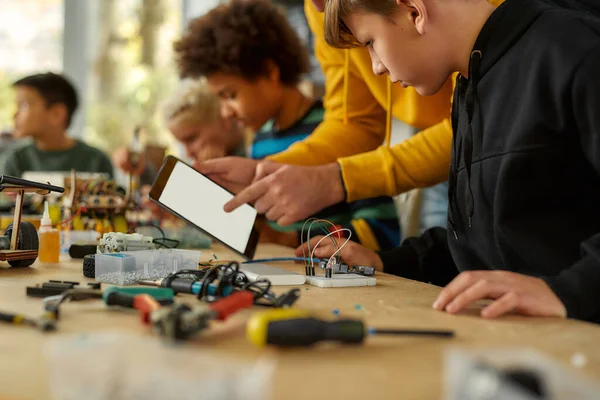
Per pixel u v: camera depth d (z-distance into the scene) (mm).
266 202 1416
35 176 2184
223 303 679
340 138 1783
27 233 1131
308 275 1062
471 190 1090
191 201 1316
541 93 924
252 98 2117
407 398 459
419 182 1495
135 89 4160
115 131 4168
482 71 1025
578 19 914
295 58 2154
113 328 640
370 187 1485
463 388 408
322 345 600
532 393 399
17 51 4125
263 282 855
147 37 4137
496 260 1075
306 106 2203
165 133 4121
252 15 2117
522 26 974
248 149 3127
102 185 1673
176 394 409
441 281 1346
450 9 1015
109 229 1597
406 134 2414
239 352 567
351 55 1696
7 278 978
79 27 4184
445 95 1576
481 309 797
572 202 969
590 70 856
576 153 934
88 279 987
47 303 728
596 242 813
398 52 1025
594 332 681
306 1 1852
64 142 3387
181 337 584
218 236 1324
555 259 967
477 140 1056
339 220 1935
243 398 407
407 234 2189
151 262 1006
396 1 985
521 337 654
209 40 2104
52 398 443
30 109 3250
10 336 602
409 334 646
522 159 956
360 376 507
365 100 1809
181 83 4016
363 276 1043
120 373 424
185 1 4086
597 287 783
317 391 470
